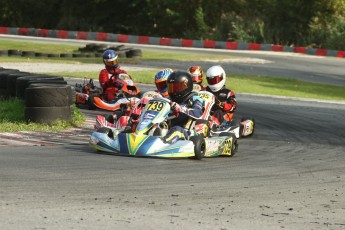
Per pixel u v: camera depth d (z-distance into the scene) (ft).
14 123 84.43
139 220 39.91
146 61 213.25
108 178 52.90
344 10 346.33
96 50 240.32
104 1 387.75
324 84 186.70
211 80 86.74
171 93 71.77
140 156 65.72
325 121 109.70
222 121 86.17
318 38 334.85
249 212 43.62
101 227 37.91
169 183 52.16
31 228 36.96
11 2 404.77
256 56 264.52
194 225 39.40
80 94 112.68
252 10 367.04
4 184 48.37
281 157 72.02
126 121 72.02
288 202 47.47
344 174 61.87
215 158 68.69
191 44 314.96
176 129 68.54
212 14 369.50
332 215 43.96
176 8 373.61
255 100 139.23
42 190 46.93
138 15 388.57
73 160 61.36
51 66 180.24
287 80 185.47
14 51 218.38
